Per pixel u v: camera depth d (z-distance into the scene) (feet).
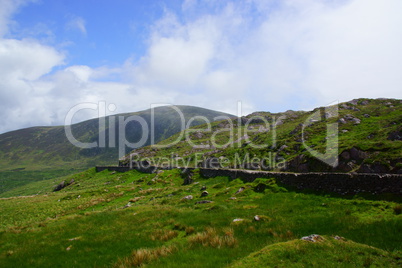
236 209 80.59
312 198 80.43
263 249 37.60
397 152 115.14
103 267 44.19
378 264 32.78
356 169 122.72
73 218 104.12
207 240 49.34
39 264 50.21
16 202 222.48
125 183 269.44
